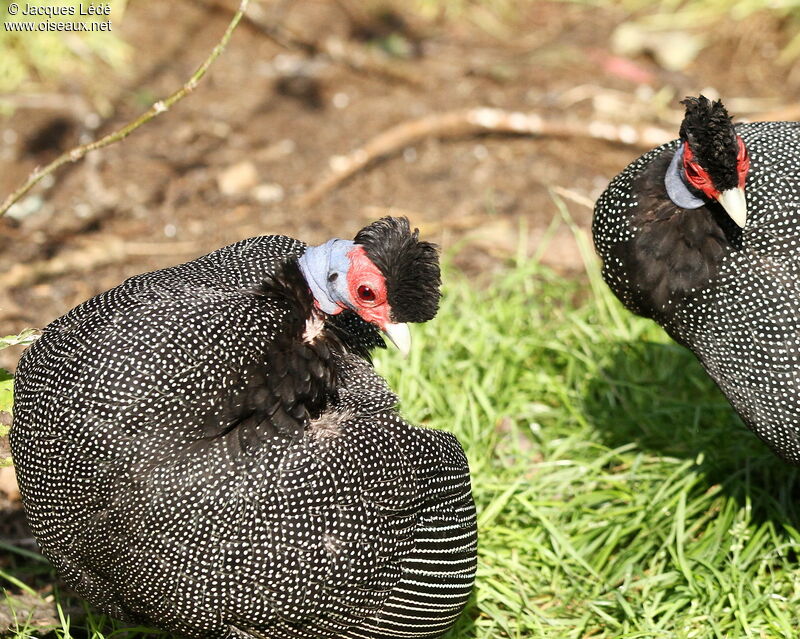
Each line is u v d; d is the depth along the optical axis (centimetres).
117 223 947
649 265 613
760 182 599
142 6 1215
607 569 650
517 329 810
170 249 921
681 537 634
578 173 1031
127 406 493
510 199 996
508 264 915
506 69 1159
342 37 1202
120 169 1008
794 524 672
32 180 640
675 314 621
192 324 510
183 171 1014
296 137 1070
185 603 502
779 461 700
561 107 1109
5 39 1090
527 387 771
